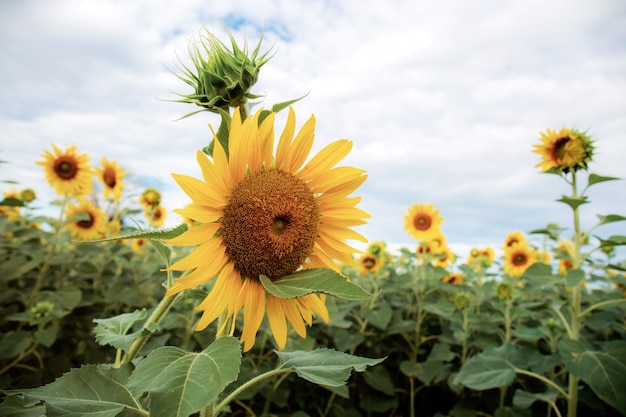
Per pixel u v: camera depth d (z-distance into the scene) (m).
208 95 1.69
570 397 3.75
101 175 6.88
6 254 6.39
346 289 1.46
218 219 1.67
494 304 5.64
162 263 6.80
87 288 6.07
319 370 1.69
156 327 1.79
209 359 1.35
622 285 7.39
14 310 5.61
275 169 1.81
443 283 6.91
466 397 5.49
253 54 1.76
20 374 5.30
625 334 5.44
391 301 7.02
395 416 5.81
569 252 4.21
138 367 1.38
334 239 1.93
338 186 1.92
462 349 6.10
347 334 5.51
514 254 7.05
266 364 5.08
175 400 1.21
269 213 1.67
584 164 4.05
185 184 1.56
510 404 5.11
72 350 5.91
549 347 5.78
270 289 1.53
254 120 1.67
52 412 1.46
